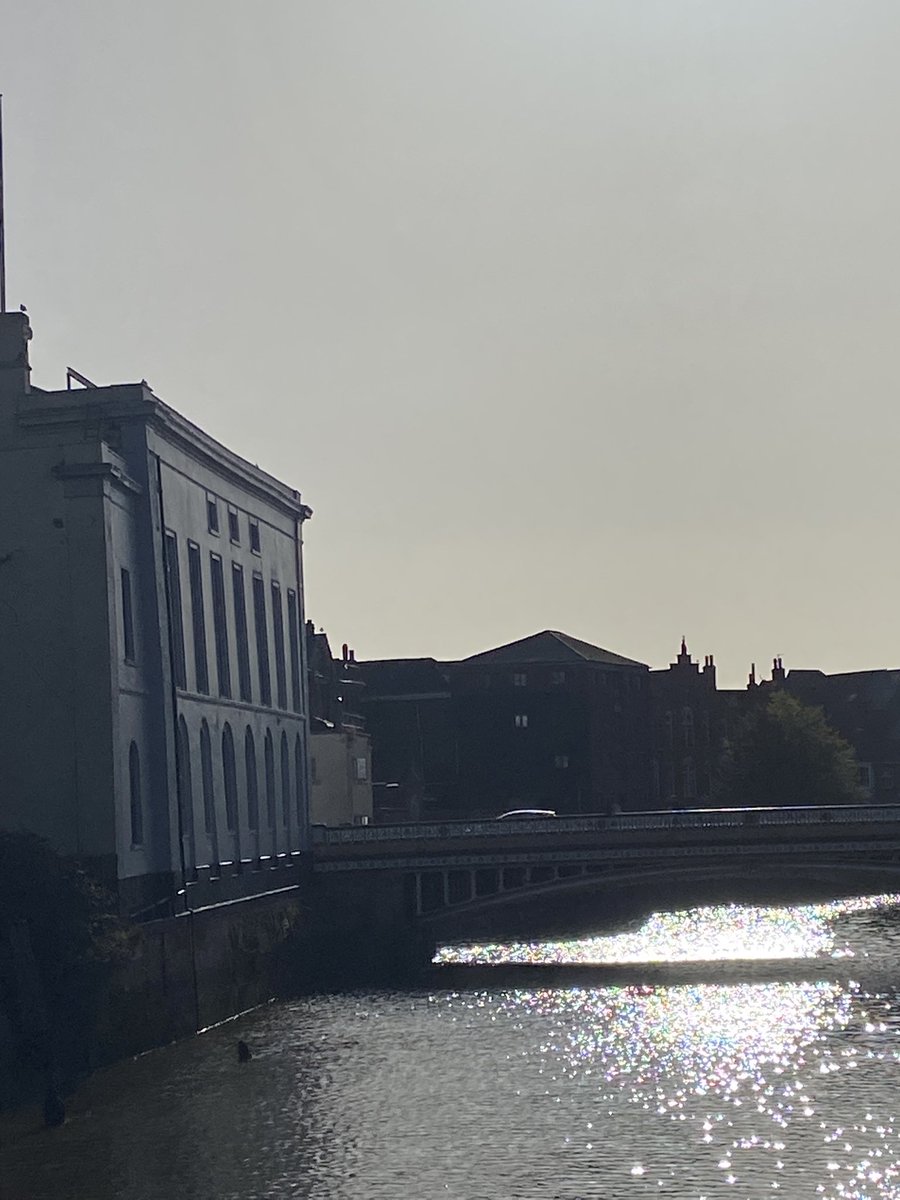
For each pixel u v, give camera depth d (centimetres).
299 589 9556
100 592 6550
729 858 8381
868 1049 5959
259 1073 5822
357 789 12350
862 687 18775
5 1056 5372
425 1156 4597
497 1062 5900
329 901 8931
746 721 13512
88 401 6806
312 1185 4372
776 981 7788
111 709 6506
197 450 7631
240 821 8038
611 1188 4209
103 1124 5128
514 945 9669
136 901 6644
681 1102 5134
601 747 15712
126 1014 6100
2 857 5800
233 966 7262
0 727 6544
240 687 8281
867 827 8350
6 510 6644
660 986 7725
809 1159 4419
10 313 6781
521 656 15625
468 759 15338
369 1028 6731
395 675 15712
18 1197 4384
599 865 8600
